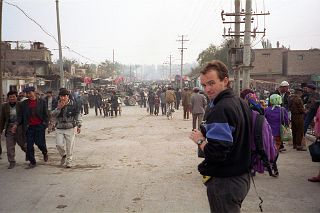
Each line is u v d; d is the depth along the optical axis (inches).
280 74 2139.5
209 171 112.8
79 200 250.4
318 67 2123.5
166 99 916.0
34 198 256.1
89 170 343.6
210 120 108.8
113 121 853.2
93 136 591.5
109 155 420.8
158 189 274.5
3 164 377.4
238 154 111.0
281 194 258.5
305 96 497.4
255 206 232.7
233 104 109.6
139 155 417.7
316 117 288.2
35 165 361.7
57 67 1833.2
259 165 157.5
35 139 367.2
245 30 637.9
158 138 556.7
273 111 317.1
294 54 2140.7
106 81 2484.0
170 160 386.0
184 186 281.6
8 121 357.7
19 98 479.8
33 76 1283.2
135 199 250.8
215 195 113.4
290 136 315.9
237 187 111.7
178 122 812.0
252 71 2154.3
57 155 425.4
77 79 1846.7
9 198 256.4
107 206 236.8
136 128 697.0
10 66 1614.2
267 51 2149.4
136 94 1828.2
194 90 624.7
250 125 116.6
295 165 351.3
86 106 1091.3
